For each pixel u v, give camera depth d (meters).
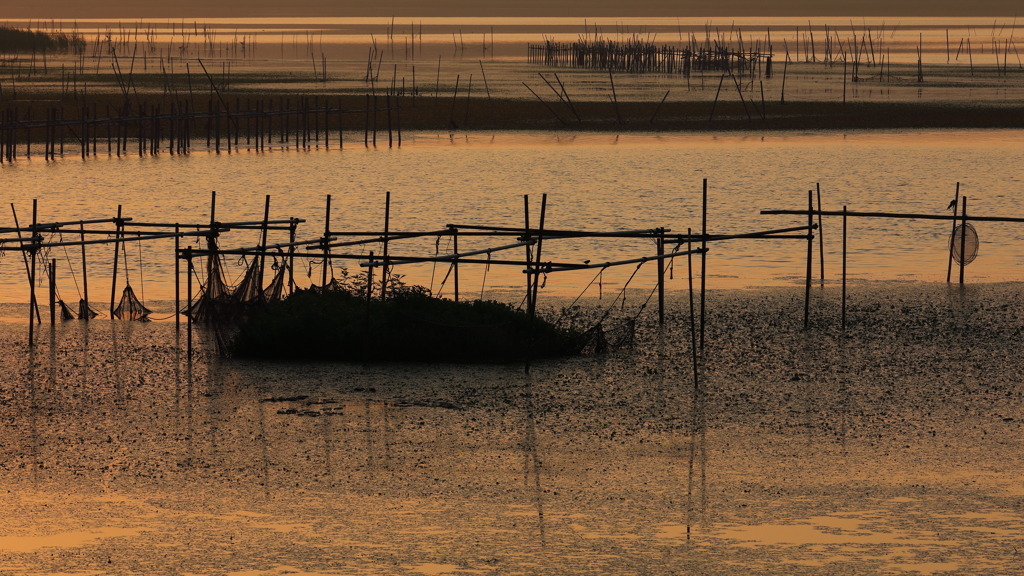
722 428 63.00
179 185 189.75
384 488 53.00
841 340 87.38
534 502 51.16
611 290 112.06
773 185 191.88
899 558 44.66
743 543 46.31
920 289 110.75
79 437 61.34
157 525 48.31
